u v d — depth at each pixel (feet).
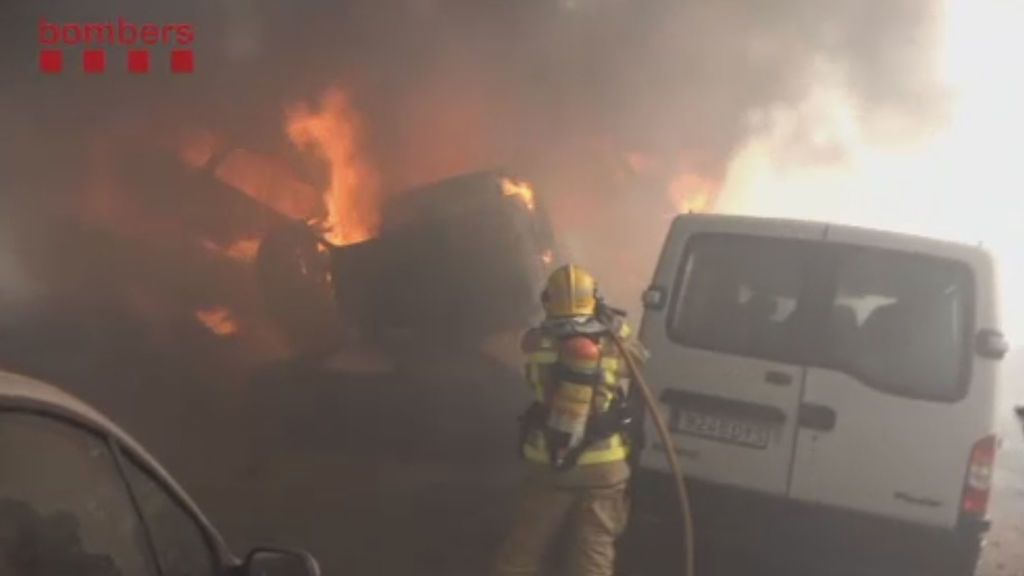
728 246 20.33
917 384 18.88
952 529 18.47
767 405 19.44
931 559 18.58
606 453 17.07
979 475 18.45
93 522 7.93
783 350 19.53
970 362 18.74
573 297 17.19
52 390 8.07
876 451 18.88
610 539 17.35
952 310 19.06
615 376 17.21
